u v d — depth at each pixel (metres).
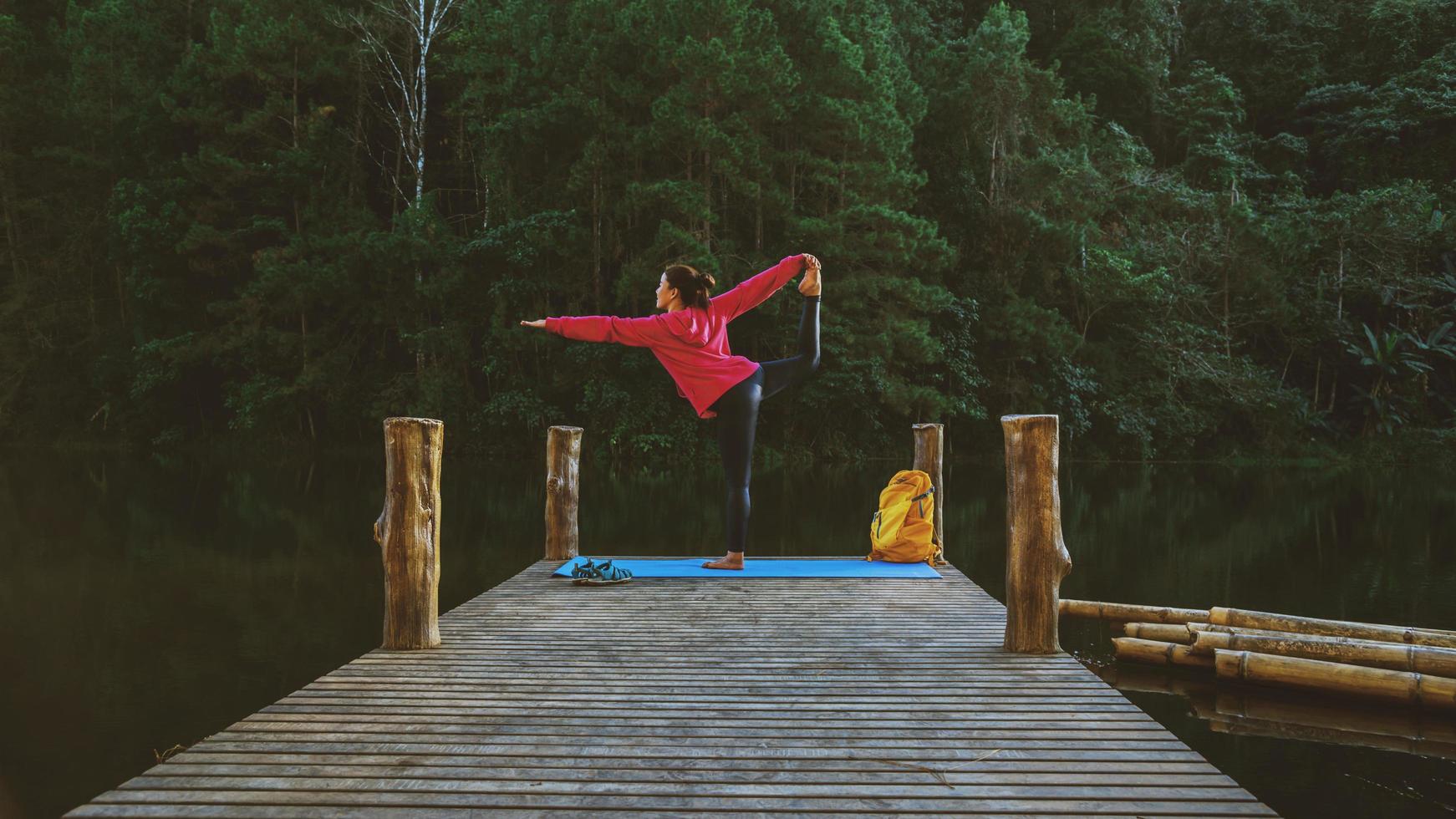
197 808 1.92
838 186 17.72
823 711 2.63
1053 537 3.32
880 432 19.61
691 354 4.76
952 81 21.78
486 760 2.21
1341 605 5.59
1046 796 2.02
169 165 19.73
